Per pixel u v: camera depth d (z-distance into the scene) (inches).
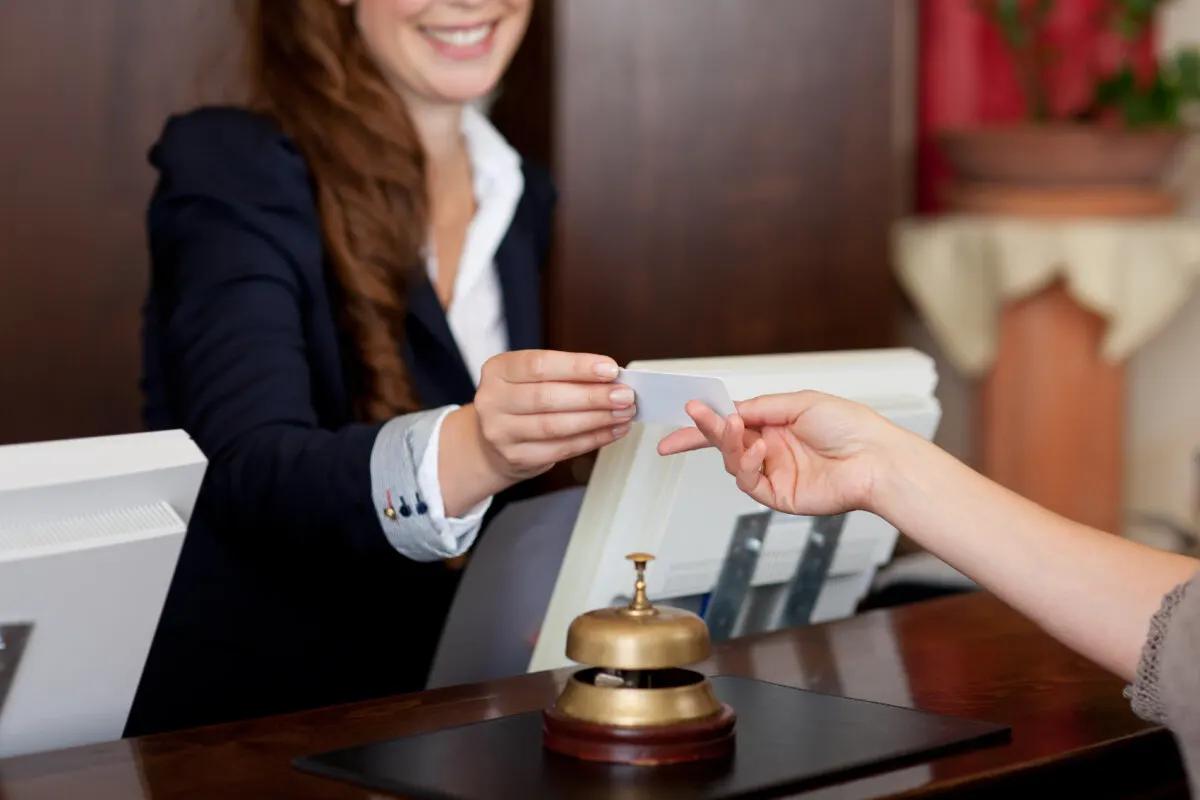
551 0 157.0
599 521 70.1
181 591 92.0
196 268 91.0
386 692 96.4
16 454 53.7
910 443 59.6
